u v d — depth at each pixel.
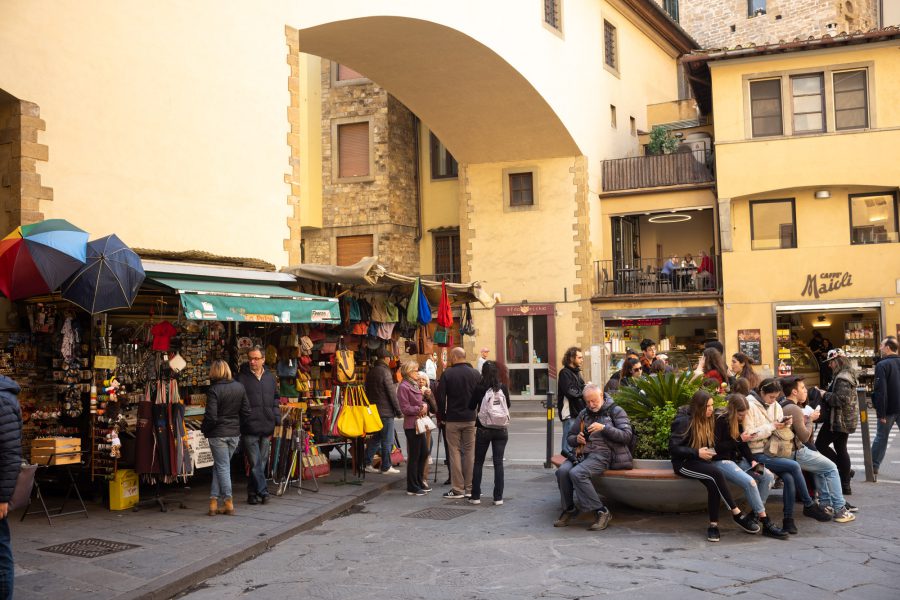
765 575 6.95
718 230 25.53
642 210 26.89
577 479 8.79
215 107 12.58
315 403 12.80
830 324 26.78
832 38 23.28
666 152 28.61
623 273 26.94
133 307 10.92
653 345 13.03
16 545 8.06
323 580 7.11
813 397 10.43
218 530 8.77
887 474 12.15
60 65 10.49
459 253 29.08
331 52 19.95
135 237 11.26
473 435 10.90
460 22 19.48
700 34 42.50
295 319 11.02
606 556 7.66
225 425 9.62
